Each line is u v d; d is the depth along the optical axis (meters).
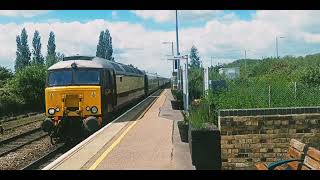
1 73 44.75
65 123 18.53
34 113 33.56
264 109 9.47
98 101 18.69
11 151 16.36
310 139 9.52
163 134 15.34
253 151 9.51
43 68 39.44
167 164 10.06
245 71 37.56
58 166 10.18
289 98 11.57
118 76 24.47
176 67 33.22
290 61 41.50
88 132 19.02
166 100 39.69
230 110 9.48
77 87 18.61
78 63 19.25
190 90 24.50
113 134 15.62
